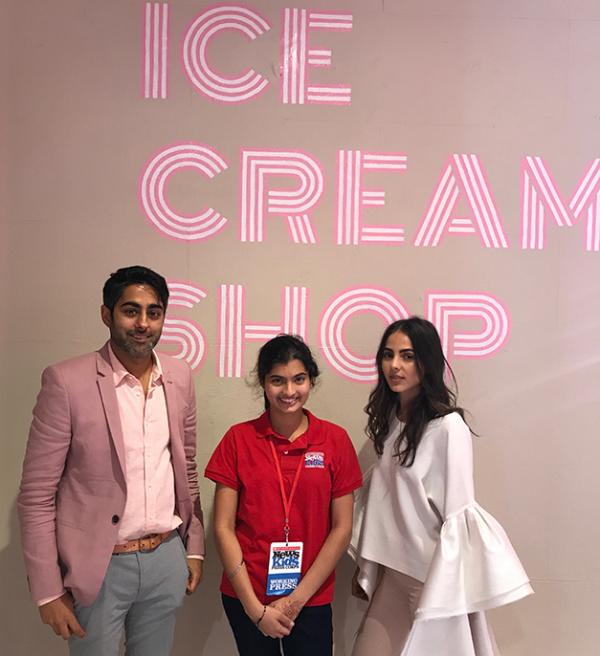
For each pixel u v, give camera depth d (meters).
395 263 2.25
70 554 1.69
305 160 2.24
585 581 2.29
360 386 2.25
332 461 1.90
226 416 2.24
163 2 2.21
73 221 2.21
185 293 2.23
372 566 2.01
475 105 2.26
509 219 2.27
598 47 2.28
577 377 2.28
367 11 2.25
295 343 1.86
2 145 2.20
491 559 1.80
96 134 2.21
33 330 2.21
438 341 1.92
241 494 1.91
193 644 2.25
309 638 1.84
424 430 1.90
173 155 2.23
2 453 2.21
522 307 2.27
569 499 2.28
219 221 2.23
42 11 2.20
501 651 2.28
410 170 2.26
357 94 2.25
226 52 2.23
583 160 2.28
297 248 2.24
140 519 1.74
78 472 1.71
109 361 1.77
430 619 1.78
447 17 2.26
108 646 1.74
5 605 2.22
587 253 2.29
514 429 2.27
